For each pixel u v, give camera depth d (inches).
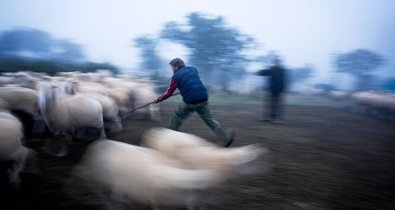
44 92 222.5
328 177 221.0
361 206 178.5
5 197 165.2
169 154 148.0
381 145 342.0
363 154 294.4
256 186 195.3
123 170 136.9
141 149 145.0
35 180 187.5
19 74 423.2
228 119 458.9
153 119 401.1
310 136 360.8
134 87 395.9
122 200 143.3
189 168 144.3
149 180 131.0
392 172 244.1
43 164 213.2
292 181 208.4
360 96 688.4
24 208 156.4
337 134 390.3
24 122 283.1
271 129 388.5
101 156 145.0
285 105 762.2
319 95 1370.6
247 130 373.4
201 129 361.7
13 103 267.0
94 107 231.5
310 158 266.1
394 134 426.3
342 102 1030.4
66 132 232.1
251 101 842.2
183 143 147.8
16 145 163.2
